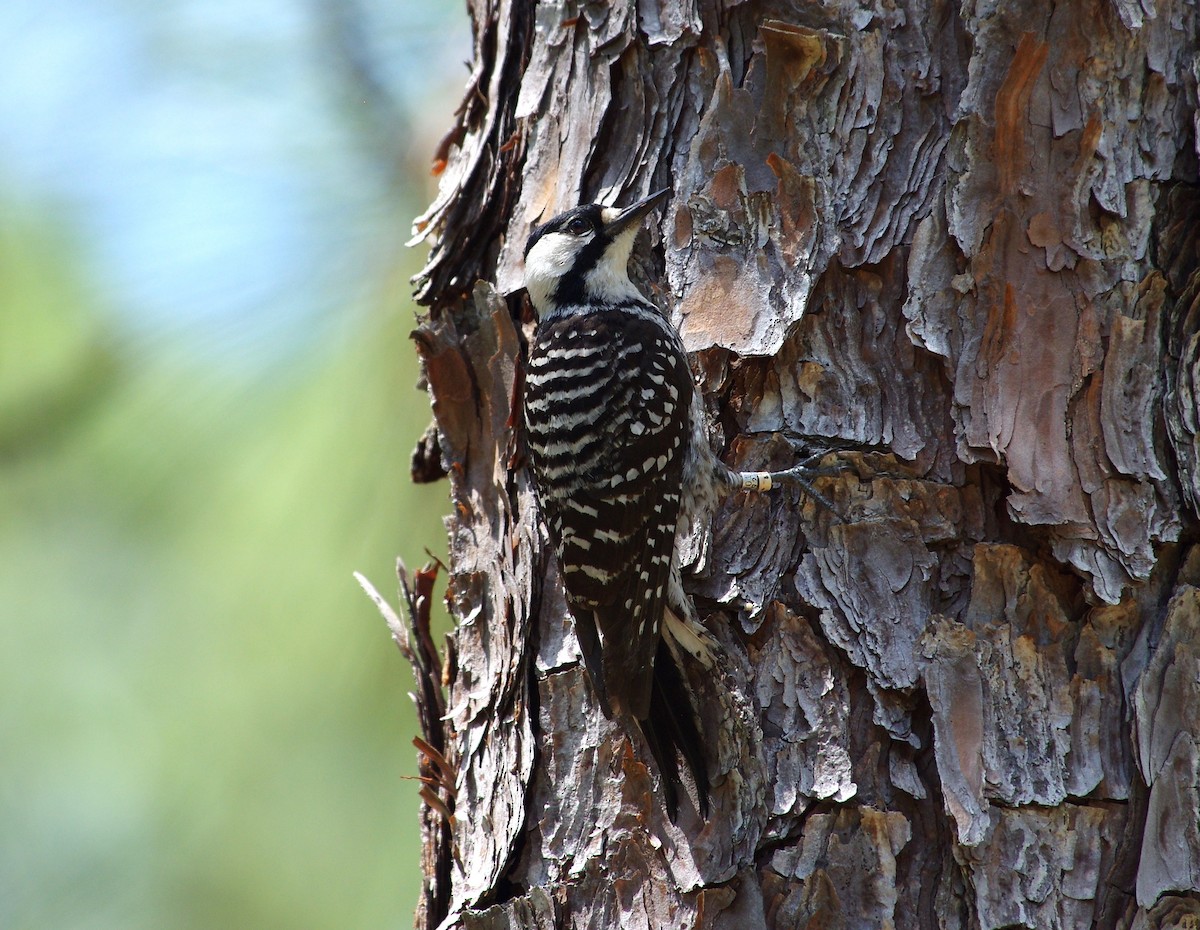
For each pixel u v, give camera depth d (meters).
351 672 9.16
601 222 7.89
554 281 8.10
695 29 7.89
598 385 7.68
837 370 7.41
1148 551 6.87
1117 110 7.24
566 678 7.59
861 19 7.54
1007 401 7.06
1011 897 6.53
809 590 7.13
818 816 6.81
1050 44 7.24
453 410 8.44
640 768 7.16
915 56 7.50
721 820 6.89
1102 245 7.16
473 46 9.09
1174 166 7.30
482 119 8.91
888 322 7.39
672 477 7.54
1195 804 6.66
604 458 7.60
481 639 8.12
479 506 8.30
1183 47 7.35
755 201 7.61
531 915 7.18
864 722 6.95
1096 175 7.17
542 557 7.89
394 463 9.00
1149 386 7.06
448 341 8.34
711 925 6.75
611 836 7.18
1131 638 6.96
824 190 7.46
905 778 6.80
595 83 8.19
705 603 7.37
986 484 7.17
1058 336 7.10
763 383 7.53
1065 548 6.91
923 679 6.88
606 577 7.47
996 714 6.80
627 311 7.97
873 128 7.49
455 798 8.04
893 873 6.66
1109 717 6.83
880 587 7.09
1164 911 6.52
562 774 7.45
